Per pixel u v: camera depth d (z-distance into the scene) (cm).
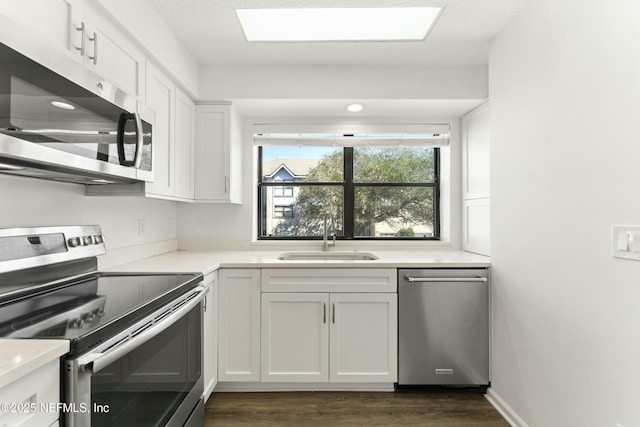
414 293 215
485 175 247
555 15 152
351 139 291
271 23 194
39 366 72
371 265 213
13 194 132
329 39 211
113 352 92
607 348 126
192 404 159
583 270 137
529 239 173
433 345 215
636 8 113
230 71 245
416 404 205
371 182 307
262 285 213
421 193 306
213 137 247
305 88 246
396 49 224
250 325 213
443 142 291
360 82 247
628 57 116
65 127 108
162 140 194
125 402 103
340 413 196
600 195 128
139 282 151
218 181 247
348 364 214
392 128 289
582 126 137
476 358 216
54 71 104
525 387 177
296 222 306
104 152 127
